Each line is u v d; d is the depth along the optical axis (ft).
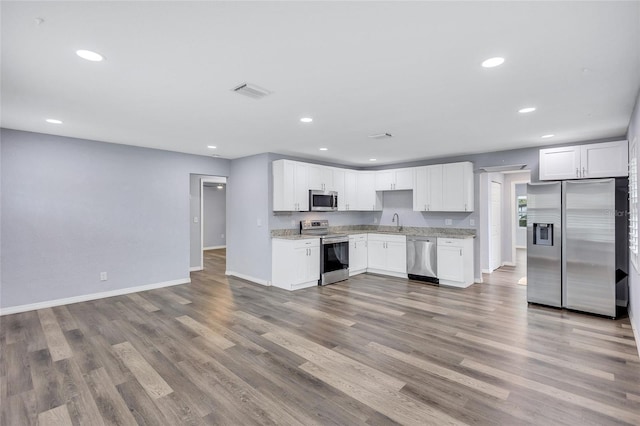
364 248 21.13
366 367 8.66
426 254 18.48
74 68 7.34
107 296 15.39
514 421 6.44
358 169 23.54
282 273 17.34
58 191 13.99
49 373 8.33
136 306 13.97
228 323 11.95
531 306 13.98
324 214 21.29
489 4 5.06
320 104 9.83
